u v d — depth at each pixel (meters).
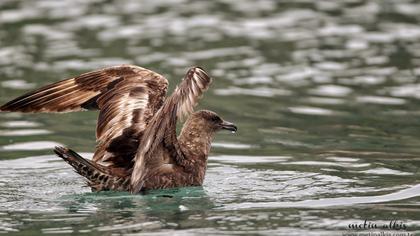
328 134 16.55
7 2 25.53
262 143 16.08
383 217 11.92
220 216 11.96
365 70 20.48
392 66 20.72
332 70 20.56
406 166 14.55
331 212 12.16
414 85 19.45
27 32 23.00
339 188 13.34
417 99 18.59
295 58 21.34
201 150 13.91
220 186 13.50
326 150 15.59
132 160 12.87
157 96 13.02
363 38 22.80
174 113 11.44
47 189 13.30
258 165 14.77
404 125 17.03
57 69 20.08
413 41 22.48
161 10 25.22
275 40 22.69
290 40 22.70
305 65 20.88
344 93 19.05
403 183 13.57
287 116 17.69
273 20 24.34
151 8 25.42
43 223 11.66
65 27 23.47
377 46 22.20
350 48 22.08
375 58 21.31
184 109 11.34
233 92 19.11
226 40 22.61
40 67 20.28
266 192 13.15
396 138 16.25
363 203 12.57
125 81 13.10
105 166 12.78
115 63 20.45
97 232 11.30
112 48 21.75
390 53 21.62
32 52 21.47
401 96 18.78
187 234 11.20
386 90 19.20
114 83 13.10
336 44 22.38
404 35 22.98
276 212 12.13
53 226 11.54
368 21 24.17
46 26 23.50
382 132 16.62
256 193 13.10
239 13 24.98
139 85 13.06
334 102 18.52
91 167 12.49
